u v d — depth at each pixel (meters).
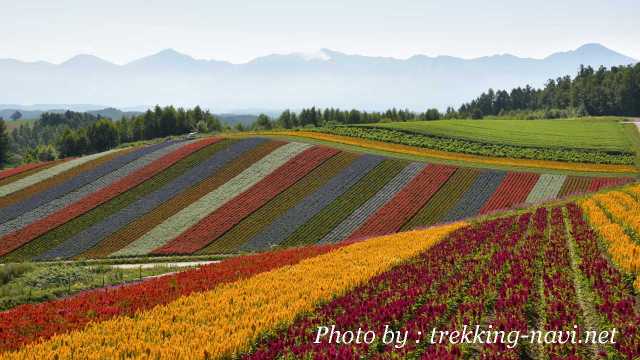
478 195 60.47
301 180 65.81
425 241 36.44
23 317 24.77
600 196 47.75
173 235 53.00
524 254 29.67
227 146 78.00
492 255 30.52
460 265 28.98
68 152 147.62
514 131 104.00
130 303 26.17
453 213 55.88
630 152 83.19
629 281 24.75
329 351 18.28
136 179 67.69
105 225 55.91
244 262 35.28
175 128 156.00
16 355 19.58
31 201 62.94
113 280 37.22
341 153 74.62
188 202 60.94
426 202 59.09
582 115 187.00
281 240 51.19
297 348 19.03
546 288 23.66
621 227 34.94
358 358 18.05
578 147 86.81
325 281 27.62
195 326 22.03
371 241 39.22
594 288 23.52
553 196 58.94
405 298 23.62
